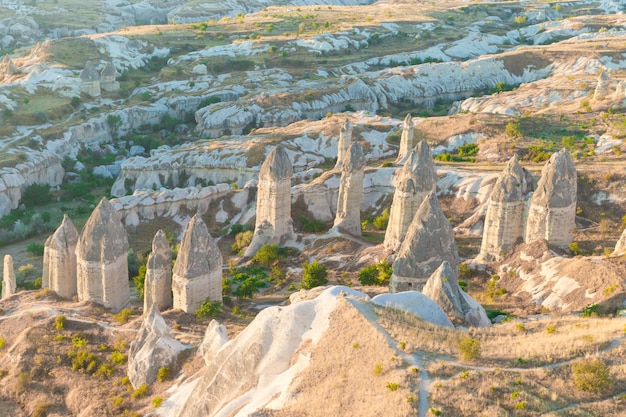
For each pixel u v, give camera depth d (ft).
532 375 125.70
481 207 280.92
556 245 227.20
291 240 283.79
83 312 215.51
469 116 398.83
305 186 326.24
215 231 321.93
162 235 216.54
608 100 407.85
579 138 360.69
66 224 229.25
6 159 398.83
